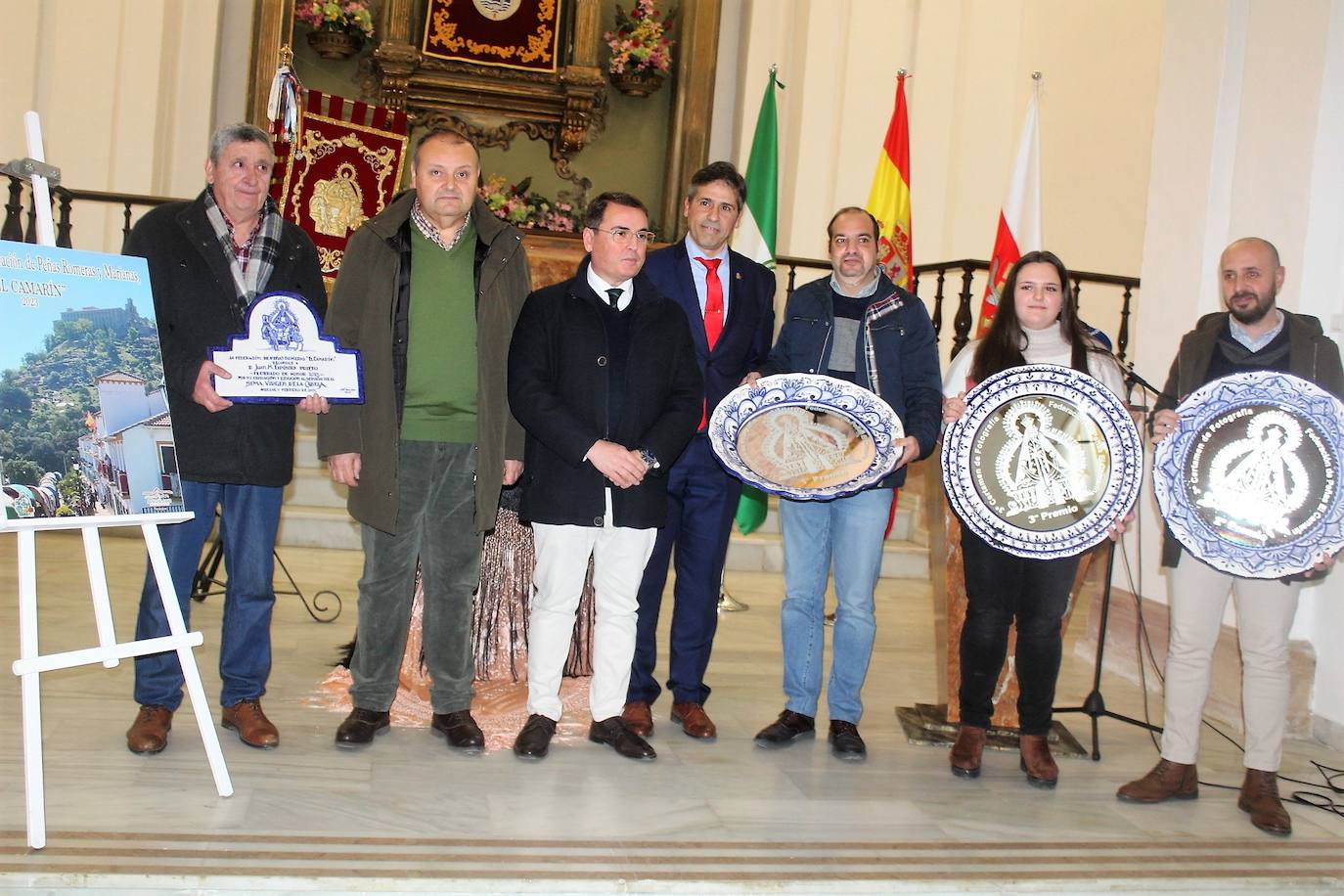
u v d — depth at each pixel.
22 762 2.84
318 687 3.74
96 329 2.53
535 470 3.23
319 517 6.22
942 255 8.09
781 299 7.98
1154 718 4.12
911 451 3.21
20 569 2.36
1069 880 2.63
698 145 8.45
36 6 7.22
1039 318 3.23
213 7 7.79
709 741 3.46
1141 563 4.21
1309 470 2.94
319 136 5.17
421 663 3.85
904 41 7.98
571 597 3.25
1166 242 4.60
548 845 2.58
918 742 3.62
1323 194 3.98
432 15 8.21
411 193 3.22
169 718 3.06
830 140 7.98
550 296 3.22
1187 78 4.53
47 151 7.27
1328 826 3.11
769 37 8.41
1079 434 3.14
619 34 8.34
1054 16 7.69
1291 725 3.98
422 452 3.18
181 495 2.62
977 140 8.03
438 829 2.62
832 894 2.51
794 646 3.52
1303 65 4.05
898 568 6.79
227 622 3.15
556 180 8.55
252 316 2.86
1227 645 4.16
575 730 3.48
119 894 2.25
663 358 3.25
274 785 2.81
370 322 3.10
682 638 3.57
